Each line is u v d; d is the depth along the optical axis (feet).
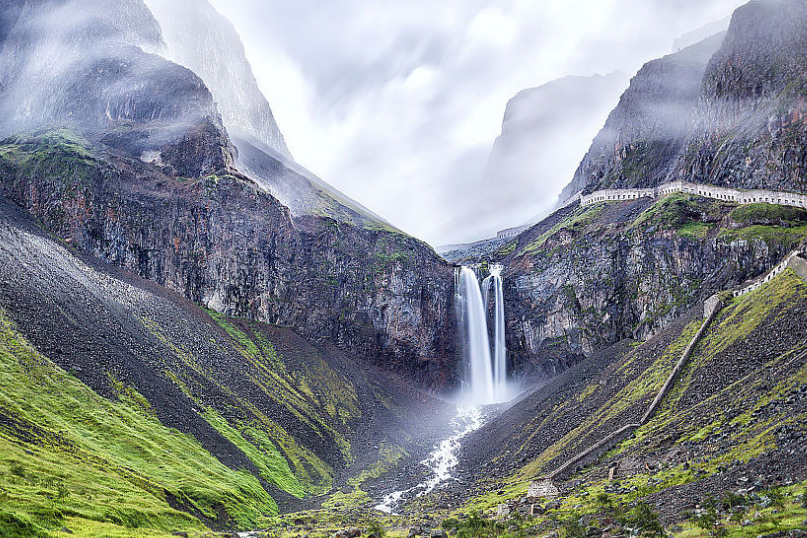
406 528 411.34
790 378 404.98
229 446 557.74
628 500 349.82
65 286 641.40
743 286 638.53
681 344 585.22
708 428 410.11
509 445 623.36
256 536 406.62
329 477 622.13
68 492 353.51
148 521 366.22
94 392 503.61
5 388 440.04
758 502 276.82
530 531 334.85
